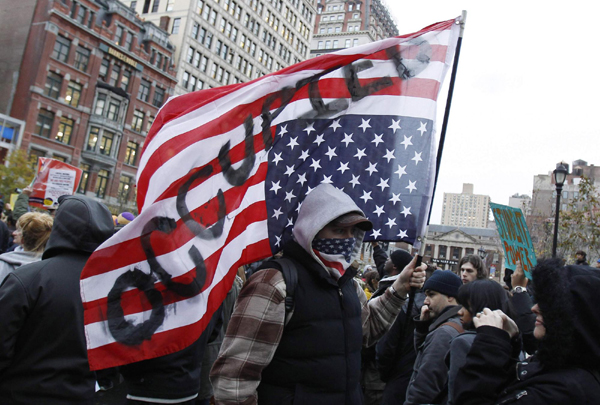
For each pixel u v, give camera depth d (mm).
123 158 42750
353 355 2268
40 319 2535
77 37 38531
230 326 2146
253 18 57344
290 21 64688
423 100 3213
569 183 64438
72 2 38219
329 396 2141
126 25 42125
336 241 2359
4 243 6336
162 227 2662
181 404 3121
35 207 9836
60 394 2525
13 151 33031
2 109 36656
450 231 105062
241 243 2898
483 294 2766
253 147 3047
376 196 3119
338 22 101188
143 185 2920
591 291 1823
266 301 2121
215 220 2826
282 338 2168
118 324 2488
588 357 1790
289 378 2129
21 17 37594
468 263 4871
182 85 48500
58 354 2561
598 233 23453
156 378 3035
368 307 2867
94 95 40094
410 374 3596
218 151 2945
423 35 3305
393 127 3207
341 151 3184
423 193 3072
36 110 36156
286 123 3146
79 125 39156
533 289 1944
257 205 2992
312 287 2238
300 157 3141
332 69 3223
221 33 52656
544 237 31797
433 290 3521
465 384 2057
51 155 37344
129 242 2584
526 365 1976
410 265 2908
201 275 2680
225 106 3066
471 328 2809
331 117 3211
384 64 3279
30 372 2498
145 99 44906
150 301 2557
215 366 2113
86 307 2465
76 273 2719
